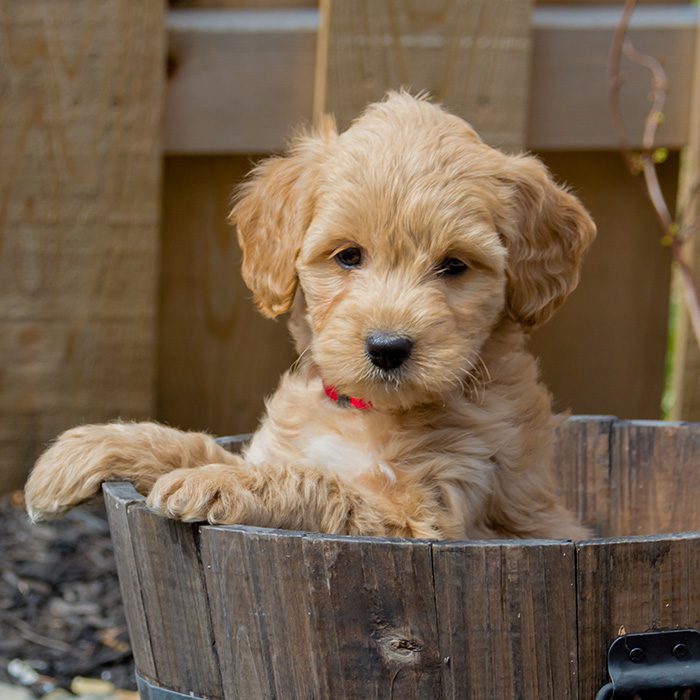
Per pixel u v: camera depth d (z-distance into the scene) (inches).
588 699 116.5
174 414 265.3
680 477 181.6
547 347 261.4
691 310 235.8
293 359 264.2
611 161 255.4
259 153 252.8
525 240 159.6
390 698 117.4
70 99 242.4
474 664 115.8
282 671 120.4
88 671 208.8
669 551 115.4
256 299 166.6
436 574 114.7
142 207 247.0
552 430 169.6
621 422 186.9
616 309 260.4
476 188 150.7
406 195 146.5
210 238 259.3
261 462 148.9
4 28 238.8
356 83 240.8
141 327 251.6
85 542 247.8
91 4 239.1
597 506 186.2
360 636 117.0
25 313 249.0
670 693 116.3
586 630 115.3
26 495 142.3
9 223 245.4
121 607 227.9
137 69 241.6
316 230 152.1
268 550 118.0
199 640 126.3
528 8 239.8
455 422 151.4
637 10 251.9
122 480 140.0
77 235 247.0
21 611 224.4
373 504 137.3
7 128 242.4
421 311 142.5
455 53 240.8
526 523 155.7
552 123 248.4
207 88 247.3
